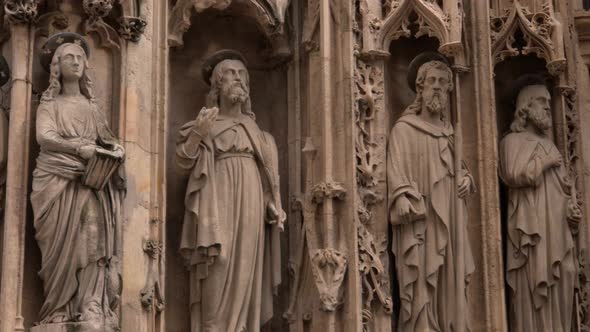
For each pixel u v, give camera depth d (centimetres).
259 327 1180
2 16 1144
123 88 1151
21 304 1078
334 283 1183
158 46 1194
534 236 1252
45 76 1140
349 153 1214
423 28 1276
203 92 1259
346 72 1234
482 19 1302
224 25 1282
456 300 1214
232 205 1186
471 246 1255
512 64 1337
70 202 1083
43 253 1080
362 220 1209
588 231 1310
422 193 1227
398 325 1216
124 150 1129
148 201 1153
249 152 1207
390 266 1227
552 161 1269
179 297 1196
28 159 1105
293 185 1241
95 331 1059
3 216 1104
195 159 1186
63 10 1153
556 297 1252
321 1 1244
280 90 1282
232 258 1175
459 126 1261
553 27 1309
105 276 1082
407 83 1288
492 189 1263
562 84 1321
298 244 1219
